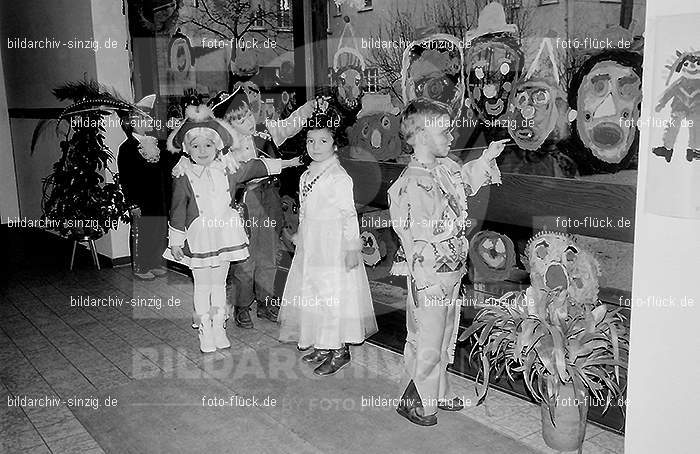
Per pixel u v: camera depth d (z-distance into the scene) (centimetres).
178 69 454
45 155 615
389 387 298
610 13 238
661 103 169
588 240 249
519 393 280
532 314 229
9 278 504
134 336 376
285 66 360
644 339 183
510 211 270
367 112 327
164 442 257
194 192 338
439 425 261
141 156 479
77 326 395
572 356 221
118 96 502
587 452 234
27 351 357
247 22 380
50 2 562
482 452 240
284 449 250
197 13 425
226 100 353
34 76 616
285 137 355
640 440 189
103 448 255
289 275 336
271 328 373
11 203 701
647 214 177
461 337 253
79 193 505
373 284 337
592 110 246
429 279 256
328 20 340
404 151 313
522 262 268
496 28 274
